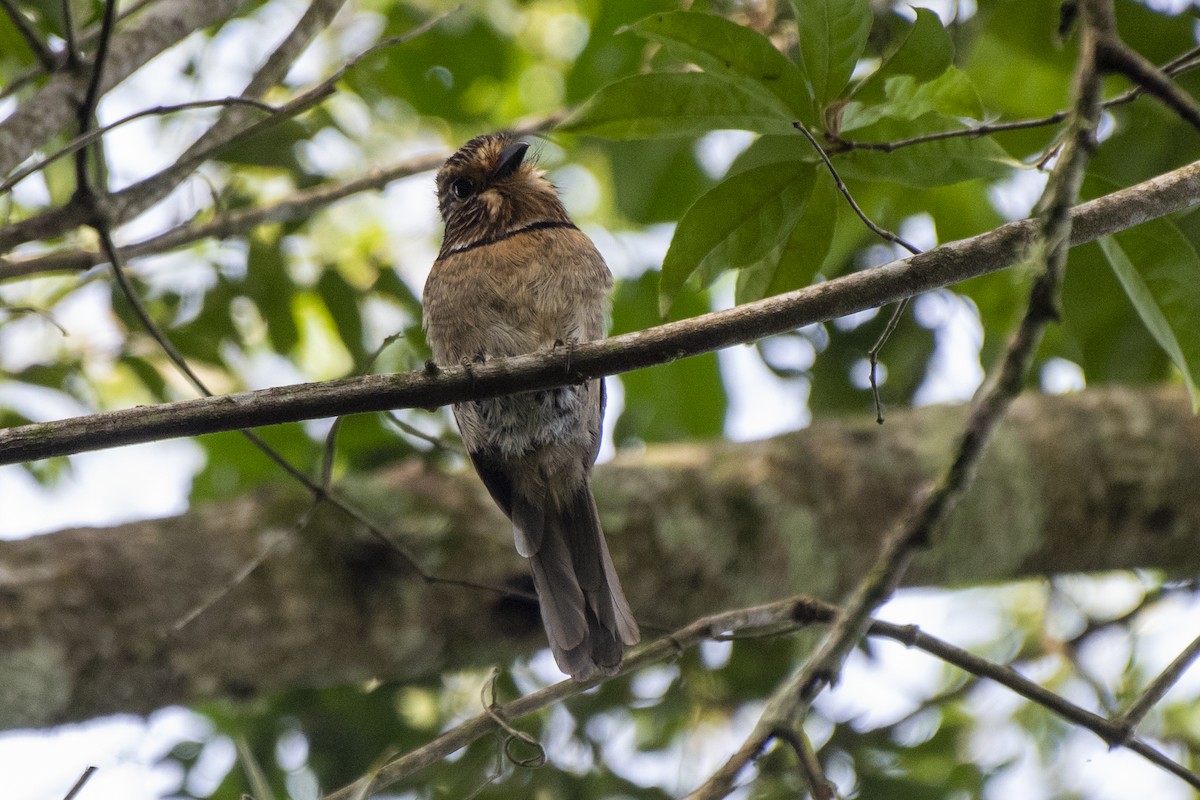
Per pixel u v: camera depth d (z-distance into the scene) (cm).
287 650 791
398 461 1030
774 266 689
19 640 717
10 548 753
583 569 813
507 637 845
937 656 625
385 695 1012
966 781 991
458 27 1177
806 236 680
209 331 1058
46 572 745
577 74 1123
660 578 874
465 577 835
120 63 747
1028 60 1006
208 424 562
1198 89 960
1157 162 985
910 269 580
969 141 651
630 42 1113
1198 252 906
